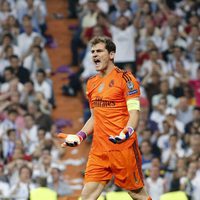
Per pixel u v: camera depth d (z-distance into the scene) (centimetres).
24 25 4019
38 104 3669
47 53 4225
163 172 3216
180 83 3909
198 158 3281
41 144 3431
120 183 1802
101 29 4000
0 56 3866
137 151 1795
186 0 4459
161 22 4212
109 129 1775
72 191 3262
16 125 3503
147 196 1820
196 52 4078
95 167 1794
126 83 1769
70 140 1767
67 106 3922
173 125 3562
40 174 3206
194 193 3144
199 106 3762
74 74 3991
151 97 3766
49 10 4481
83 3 4366
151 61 3944
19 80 3750
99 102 1788
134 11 4256
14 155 3253
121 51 3897
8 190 3111
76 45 4125
